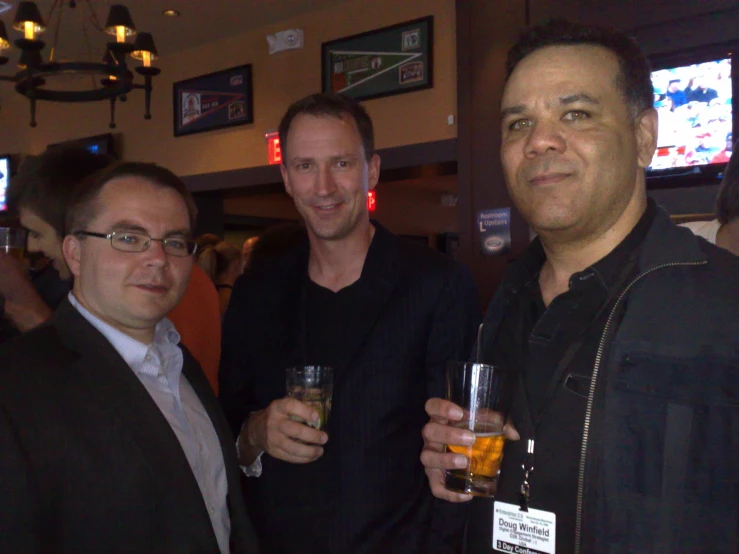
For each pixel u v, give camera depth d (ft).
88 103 23.32
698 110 10.61
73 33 19.11
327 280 5.07
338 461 4.54
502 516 3.21
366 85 16.42
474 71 14.35
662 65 10.94
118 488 3.15
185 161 20.79
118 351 3.61
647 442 2.73
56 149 4.96
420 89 15.51
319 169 4.74
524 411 3.26
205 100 19.90
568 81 3.03
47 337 3.39
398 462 4.58
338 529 4.42
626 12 11.60
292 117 4.92
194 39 19.62
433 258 5.09
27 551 2.79
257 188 19.60
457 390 3.29
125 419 3.30
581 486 2.92
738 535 2.50
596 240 3.26
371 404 4.62
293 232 7.42
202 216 21.50
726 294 2.73
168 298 3.74
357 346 4.71
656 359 2.77
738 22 10.30
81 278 3.68
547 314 3.33
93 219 3.61
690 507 2.59
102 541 3.07
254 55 18.93
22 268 4.79
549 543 3.02
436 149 15.29
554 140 3.01
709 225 5.62
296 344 4.91
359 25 16.70
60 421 3.05
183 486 3.38
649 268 2.95
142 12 17.43
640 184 3.25
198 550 3.36
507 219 13.97
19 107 25.68
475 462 3.20
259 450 4.64
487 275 14.42
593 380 2.99
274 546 4.60
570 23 3.18
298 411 3.94
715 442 2.58
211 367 6.25
